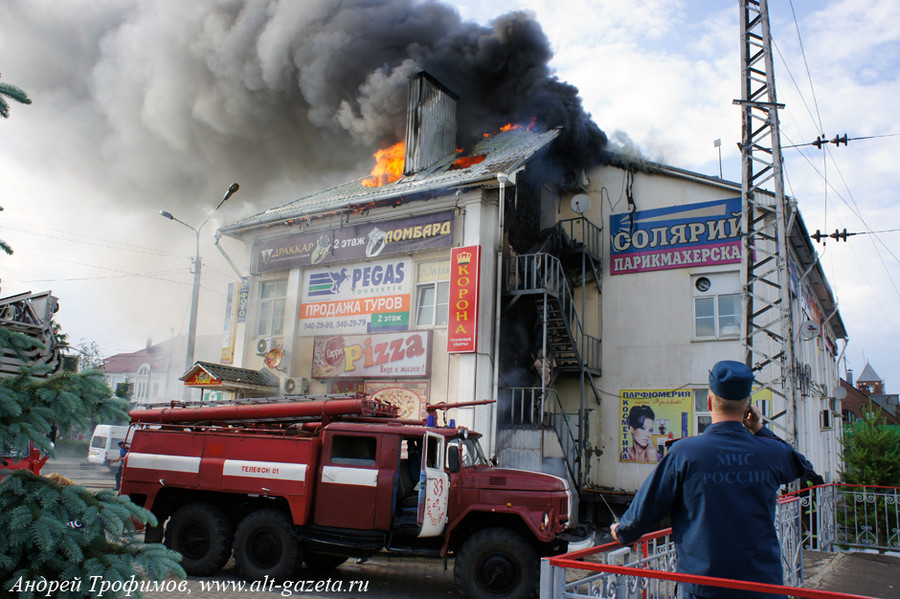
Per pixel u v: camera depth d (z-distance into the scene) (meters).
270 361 16.47
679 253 15.63
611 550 4.03
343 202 16.34
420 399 14.38
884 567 9.66
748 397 3.08
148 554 4.04
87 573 3.68
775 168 12.67
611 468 15.35
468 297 13.79
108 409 4.19
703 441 3.00
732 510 2.86
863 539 11.70
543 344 13.88
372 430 8.27
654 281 15.82
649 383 15.38
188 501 9.23
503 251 14.62
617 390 15.70
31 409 3.76
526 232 16.02
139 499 9.23
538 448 13.41
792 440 11.88
